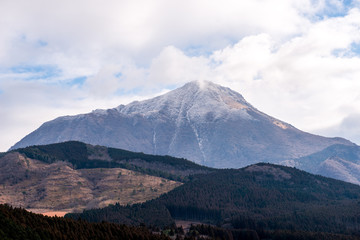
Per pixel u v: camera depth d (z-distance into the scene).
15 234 189.38
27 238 191.38
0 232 184.00
